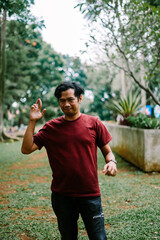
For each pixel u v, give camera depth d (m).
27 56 29.02
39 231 3.56
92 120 2.21
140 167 7.31
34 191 5.68
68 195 2.07
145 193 5.13
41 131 2.20
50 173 7.75
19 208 4.56
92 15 5.99
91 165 2.09
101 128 2.21
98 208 2.07
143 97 11.84
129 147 8.47
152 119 7.64
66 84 2.11
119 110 10.45
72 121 2.14
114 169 2.08
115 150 10.87
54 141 2.12
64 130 2.12
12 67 26.14
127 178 6.54
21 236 3.46
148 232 3.35
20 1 5.04
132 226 3.56
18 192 5.64
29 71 28.70
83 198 2.06
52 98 32.25
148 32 6.25
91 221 2.04
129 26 6.38
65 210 2.09
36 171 8.07
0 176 7.48
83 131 2.11
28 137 2.13
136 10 5.94
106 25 6.01
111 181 6.30
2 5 5.08
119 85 29.20
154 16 6.12
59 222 2.12
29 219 4.05
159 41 6.37
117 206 4.50
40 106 2.22
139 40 6.61
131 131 8.21
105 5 5.80
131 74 6.79
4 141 18.81
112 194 5.20
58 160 2.10
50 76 33.25
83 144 2.09
